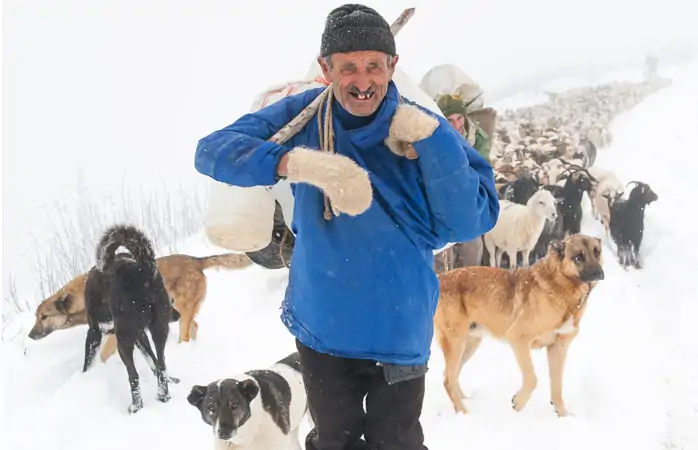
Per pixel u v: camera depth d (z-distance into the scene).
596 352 7.27
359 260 2.34
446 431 5.63
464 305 6.32
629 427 5.67
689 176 15.58
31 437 5.71
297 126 2.38
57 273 10.35
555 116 24.39
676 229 11.96
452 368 6.25
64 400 6.36
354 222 2.32
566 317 5.97
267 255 3.16
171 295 7.75
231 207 2.92
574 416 5.96
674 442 5.41
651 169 16.80
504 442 5.41
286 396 4.88
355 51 2.21
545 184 12.74
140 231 6.65
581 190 11.79
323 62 2.30
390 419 2.50
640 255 11.35
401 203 2.32
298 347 2.58
